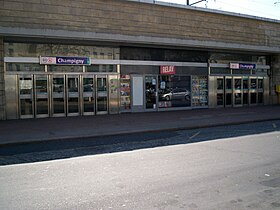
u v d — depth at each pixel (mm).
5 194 5137
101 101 17344
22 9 13680
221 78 22047
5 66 15023
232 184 5426
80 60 16453
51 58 15711
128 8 16031
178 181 5652
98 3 15234
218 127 13234
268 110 19516
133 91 18266
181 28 17766
